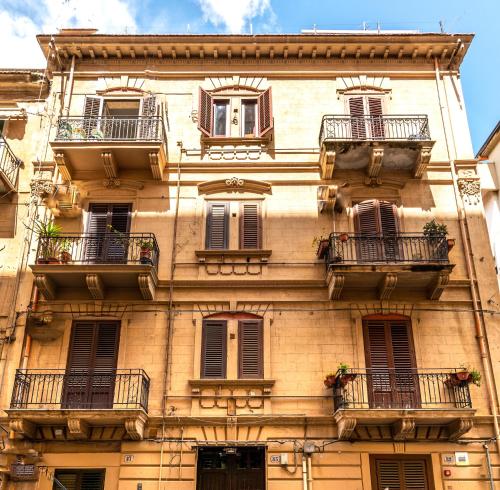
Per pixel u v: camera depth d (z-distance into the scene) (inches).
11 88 802.8
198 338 650.2
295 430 609.6
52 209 714.8
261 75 800.9
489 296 669.3
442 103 781.3
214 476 604.4
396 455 603.2
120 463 596.4
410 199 724.0
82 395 624.7
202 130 754.8
